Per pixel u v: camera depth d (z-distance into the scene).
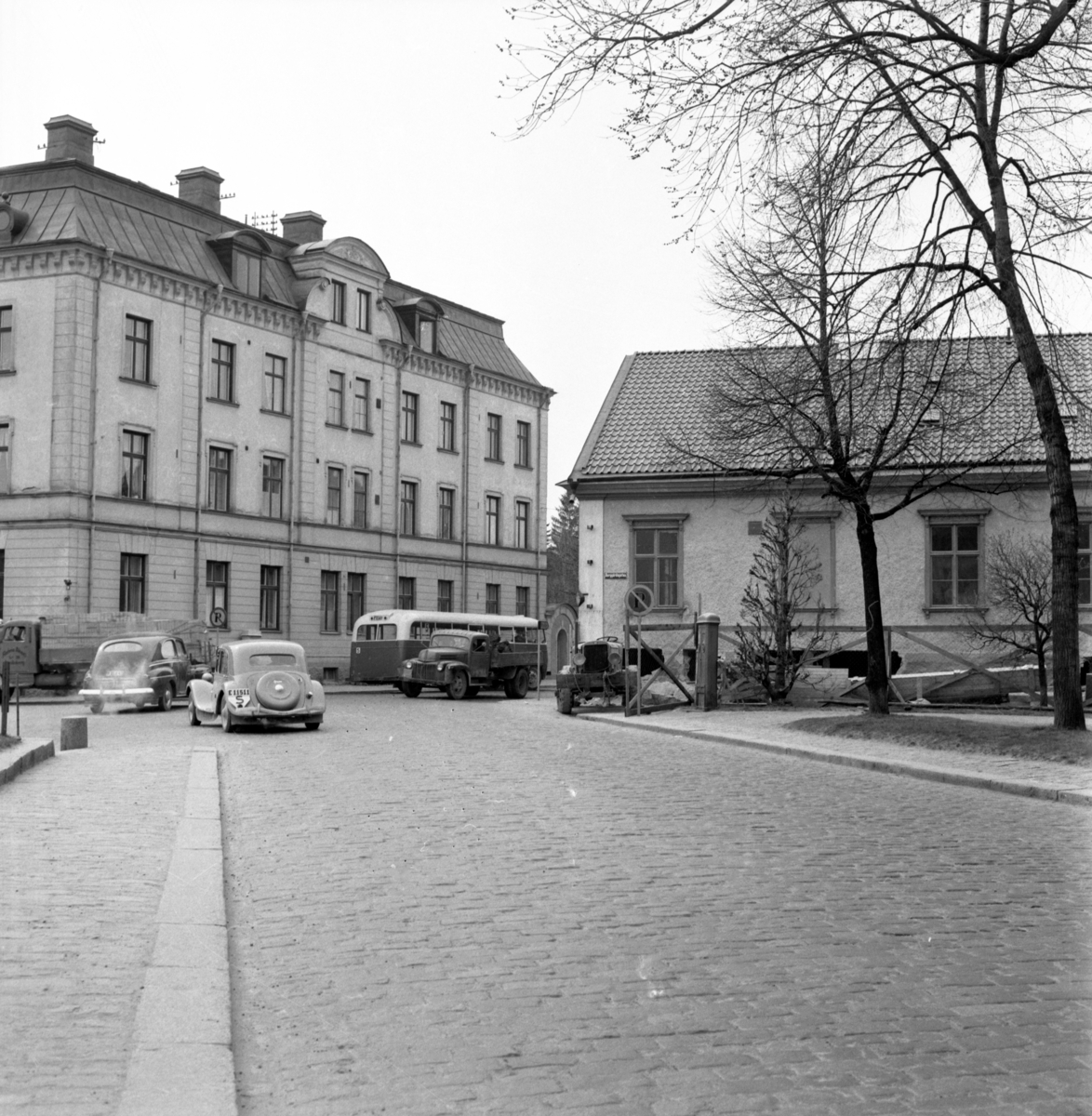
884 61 13.95
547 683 55.56
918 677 27.47
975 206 17.72
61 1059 4.92
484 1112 4.56
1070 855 10.05
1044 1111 4.56
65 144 46.56
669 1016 5.65
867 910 7.84
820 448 23.39
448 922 7.48
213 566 48.47
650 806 12.72
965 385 25.03
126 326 44.66
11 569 42.88
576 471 35.28
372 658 45.66
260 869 9.27
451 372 61.94
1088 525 32.12
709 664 28.33
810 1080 4.86
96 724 27.59
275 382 51.59
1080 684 18.33
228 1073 4.78
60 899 7.78
